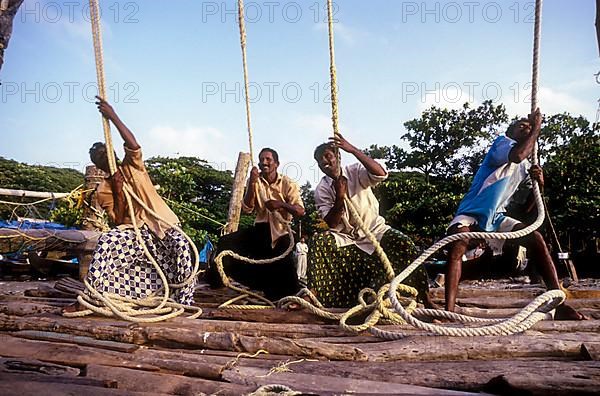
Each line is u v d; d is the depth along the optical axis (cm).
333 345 269
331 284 412
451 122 1988
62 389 192
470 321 318
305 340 273
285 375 223
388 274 377
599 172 1369
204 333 285
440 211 1585
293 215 482
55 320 331
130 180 413
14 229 809
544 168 1469
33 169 2280
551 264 369
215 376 230
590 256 998
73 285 516
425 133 1992
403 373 231
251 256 497
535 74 366
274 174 496
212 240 1330
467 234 340
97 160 425
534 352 265
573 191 1373
